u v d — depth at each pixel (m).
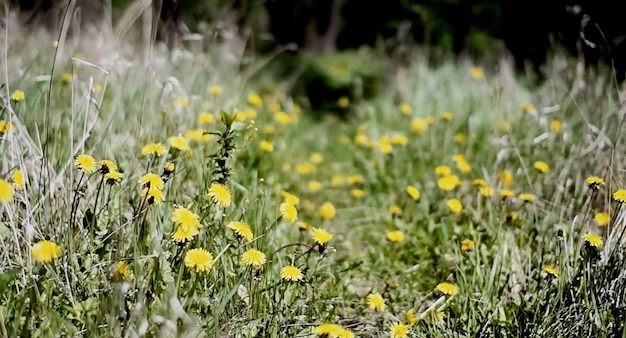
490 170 2.72
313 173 3.11
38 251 1.35
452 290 1.69
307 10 7.14
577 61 3.40
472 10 5.73
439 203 2.54
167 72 3.01
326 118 4.80
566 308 1.62
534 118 3.07
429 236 2.31
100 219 1.69
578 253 1.78
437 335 1.62
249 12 6.36
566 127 2.74
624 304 1.62
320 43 7.20
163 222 1.74
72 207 1.53
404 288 2.00
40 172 1.67
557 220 2.18
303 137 3.87
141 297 1.37
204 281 1.53
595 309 1.57
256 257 1.51
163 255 1.47
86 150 1.99
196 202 1.78
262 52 6.55
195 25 4.27
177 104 2.43
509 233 2.07
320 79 5.82
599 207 2.19
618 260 1.71
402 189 2.77
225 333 1.51
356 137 3.64
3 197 1.37
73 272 1.47
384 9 6.82
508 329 1.61
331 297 1.78
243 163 2.42
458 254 1.93
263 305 1.59
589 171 2.35
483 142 3.04
